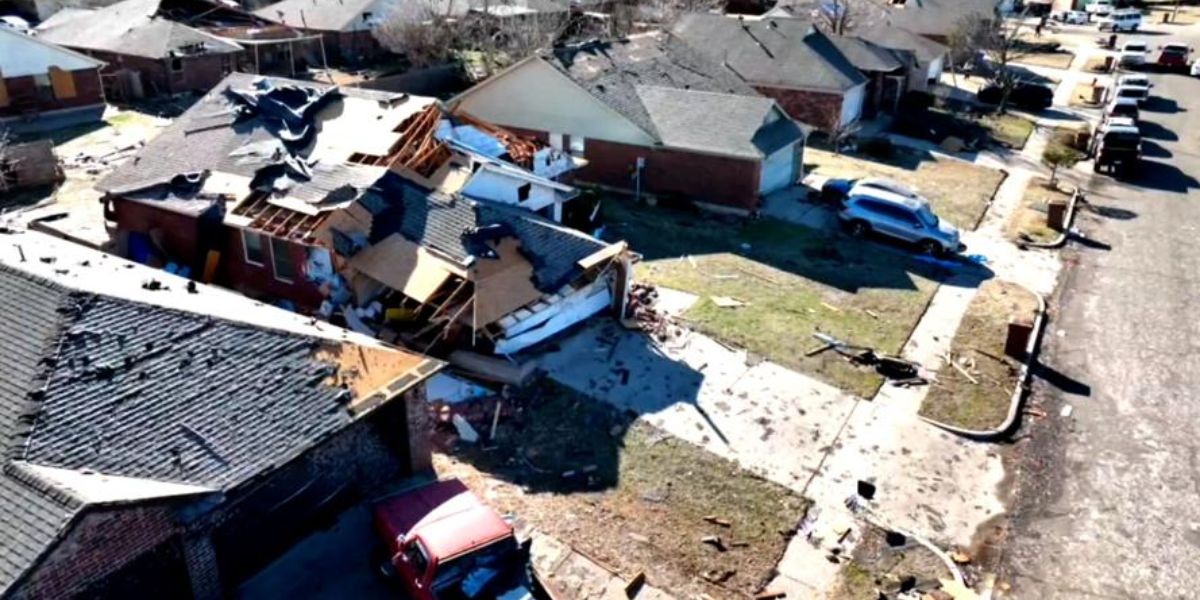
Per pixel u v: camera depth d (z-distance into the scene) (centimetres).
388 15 5453
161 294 1633
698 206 3303
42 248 1848
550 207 2733
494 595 1316
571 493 1702
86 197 3150
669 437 1884
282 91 2894
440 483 1541
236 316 1582
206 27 5397
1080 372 2239
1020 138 4412
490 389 2012
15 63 4003
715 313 2444
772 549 1583
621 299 2356
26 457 1179
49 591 1080
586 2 5741
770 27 4641
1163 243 3112
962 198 3506
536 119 3519
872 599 1479
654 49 3922
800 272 2756
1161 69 6031
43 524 1079
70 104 4250
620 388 2055
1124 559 1599
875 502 1717
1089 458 1888
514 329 2133
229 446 1310
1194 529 1678
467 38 5225
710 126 3284
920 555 1585
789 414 1989
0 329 1412
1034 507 1730
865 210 3033
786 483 1758
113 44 4716
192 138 2755
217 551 1377
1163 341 2406
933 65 5212
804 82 4262
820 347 2283
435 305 2114
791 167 3547
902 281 2720
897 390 2106
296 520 1509
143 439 1270
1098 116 4859
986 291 2678
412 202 2339
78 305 1434
